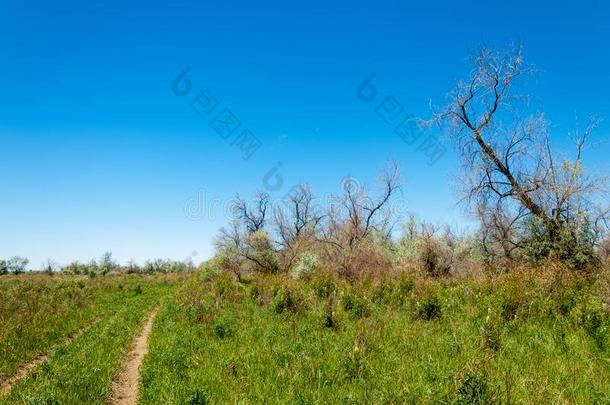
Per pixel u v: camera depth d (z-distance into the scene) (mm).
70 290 27906
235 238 37406
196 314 15719
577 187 17797
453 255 25516
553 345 8859
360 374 7535
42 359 11648
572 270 15953
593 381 6688
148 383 8227
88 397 7664
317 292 17891
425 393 6211
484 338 8945
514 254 20875
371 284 18594
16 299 22109
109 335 13578
